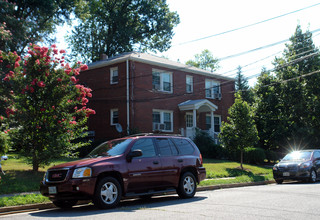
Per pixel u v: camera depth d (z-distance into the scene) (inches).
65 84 550.9
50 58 547.5
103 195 314.0
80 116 613.0
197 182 412.2
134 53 1127.6
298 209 295.9
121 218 257.9
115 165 326.3
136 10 1692.9
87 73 1131.3
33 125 530.9
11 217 291.3
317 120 1115.3
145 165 351.3
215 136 1144.8
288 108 1110.4
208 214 272.7
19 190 427.5
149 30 1711.4
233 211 287.6
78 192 301.1
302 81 1125.1
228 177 695.1
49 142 526.9
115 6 1685.5
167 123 1086.4
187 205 331.0
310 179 627.5
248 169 818.2
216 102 1279.5
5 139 382.9
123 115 997.8
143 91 1019.9
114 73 1052.5
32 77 543.2
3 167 587.2
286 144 1073.5
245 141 802.2
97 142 989.2
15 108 549.0
